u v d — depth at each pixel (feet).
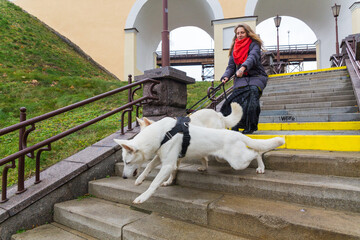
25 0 61.36
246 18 49.49
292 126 14.01
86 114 20.31
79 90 26.91
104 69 53.21
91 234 7.73
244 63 10.52
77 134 15.48
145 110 14.92
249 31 11.22
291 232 5.68
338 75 22.74
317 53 64.64
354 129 12.46
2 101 21.11
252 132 11.84
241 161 7.91
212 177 8.48
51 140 9.32
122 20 55.93
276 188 7.26
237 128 12.40
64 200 9.36
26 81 26.35
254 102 11.16
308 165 8.16
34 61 34.50
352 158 7.46
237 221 6.41
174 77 14.06
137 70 57.16
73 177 9.64
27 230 8.15
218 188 8.36
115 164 11.35
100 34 56.80
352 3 46.60
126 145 7.01
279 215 6.05
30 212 8.31
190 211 7.25
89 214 7.96
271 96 21.08
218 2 51.57
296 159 8.38
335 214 6.07
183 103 15.51
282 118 15.97
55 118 19.29
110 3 56.95
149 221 7.32
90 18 57.62
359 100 13.94
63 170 9.87
